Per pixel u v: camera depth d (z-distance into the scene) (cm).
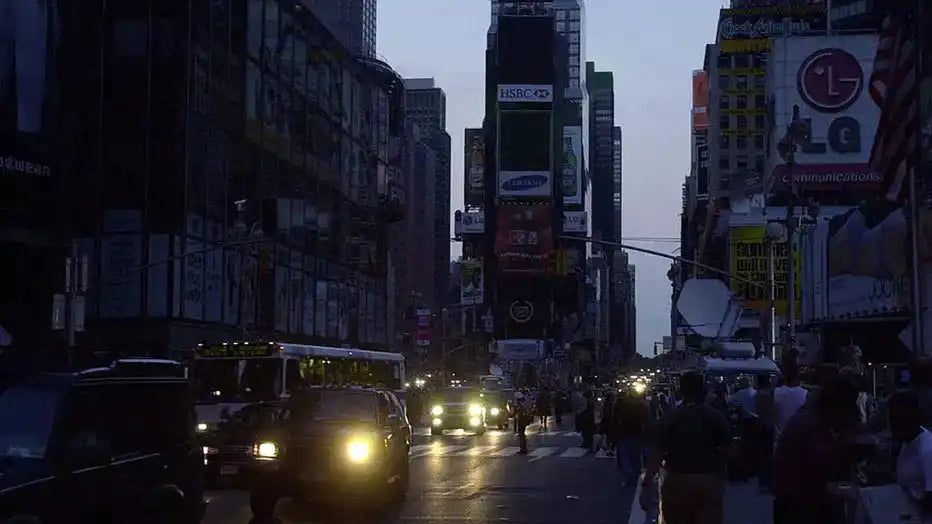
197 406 2645
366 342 7531
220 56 5228
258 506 1722
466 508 1903
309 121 6406
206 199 5056
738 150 14312
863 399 2142
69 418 1077
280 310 5862
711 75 14588
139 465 1173
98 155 4800
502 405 5788
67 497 1046
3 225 4125
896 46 2598
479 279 18612
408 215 17488
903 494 780
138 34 4850
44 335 4284
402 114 9406
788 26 14425
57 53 4369
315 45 6544
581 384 10112
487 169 19150
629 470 2195
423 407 7188
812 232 3547
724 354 3497
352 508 1875
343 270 7000
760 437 2048
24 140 4150
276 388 2741
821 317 3319
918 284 2156
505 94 17600
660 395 4084
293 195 6103
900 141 2523
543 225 17388
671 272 11981
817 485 844
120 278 3878
